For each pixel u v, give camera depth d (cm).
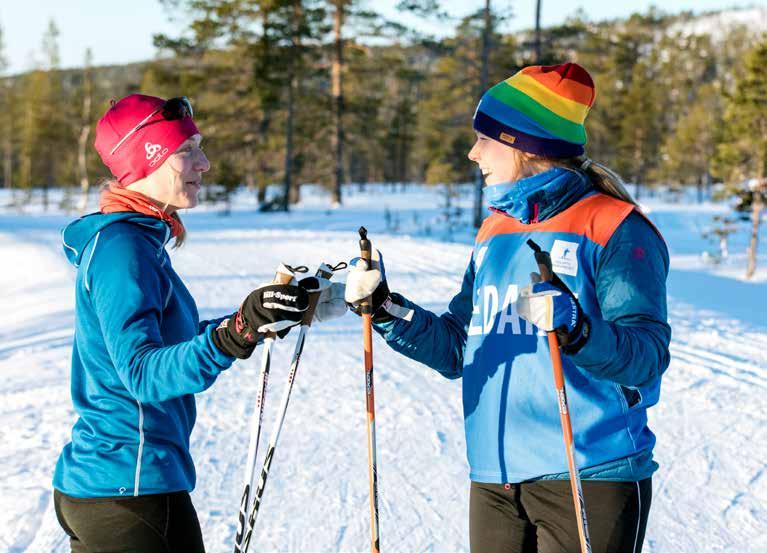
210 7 3225
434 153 5709
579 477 201
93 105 5275
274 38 3319
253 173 3650
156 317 200
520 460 212
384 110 7619
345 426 514
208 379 187
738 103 2398
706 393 589
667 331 196
